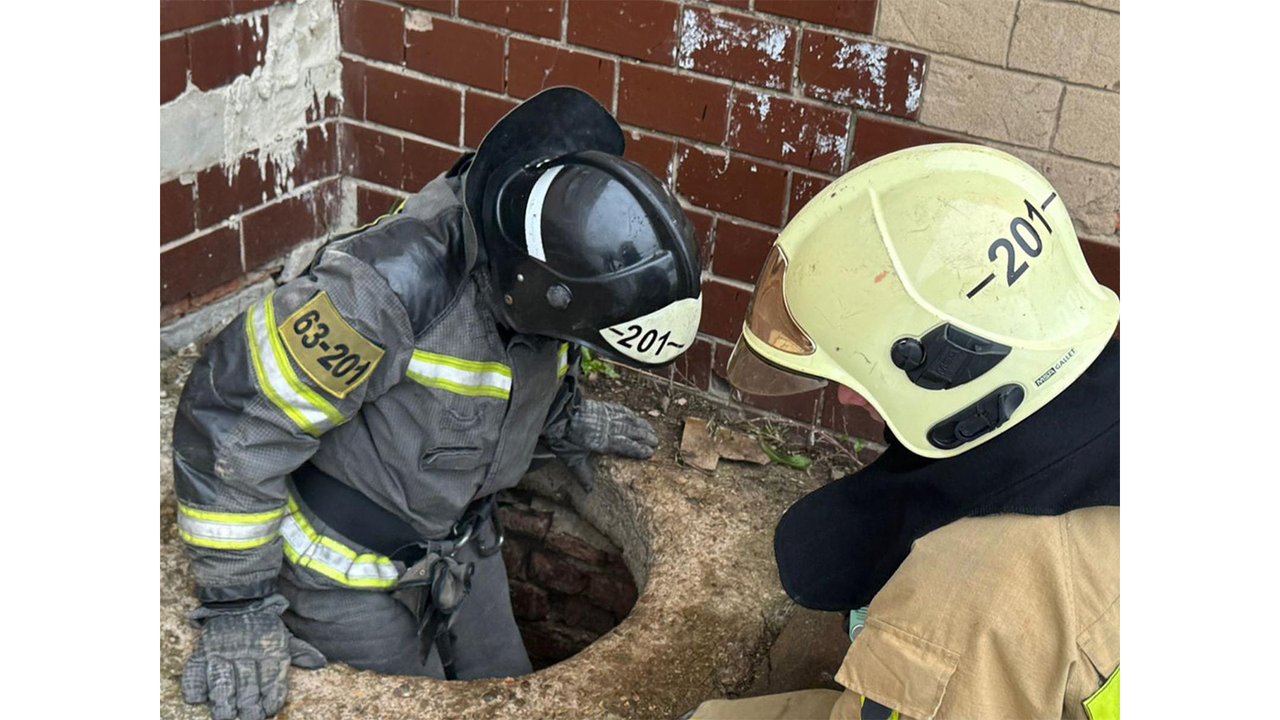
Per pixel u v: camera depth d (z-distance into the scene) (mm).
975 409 1558
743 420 2988
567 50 2852
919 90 2537
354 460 2090
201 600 2127
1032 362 1547
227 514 1980
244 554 2023
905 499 1704
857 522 1832
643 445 2795
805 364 1644
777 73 2654
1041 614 1485
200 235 2922
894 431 1615
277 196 3107
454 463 2072
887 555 1727
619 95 2842
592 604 3023
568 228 1796
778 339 1679
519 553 3025
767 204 2791
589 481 2785
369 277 1870
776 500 2738
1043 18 2355
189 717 2027
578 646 3084
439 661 2467
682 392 3064
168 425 2701
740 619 2402
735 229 2852
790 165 2732
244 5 2803
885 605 1589
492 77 2969
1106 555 1493
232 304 3092
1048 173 2484
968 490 1583
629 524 2746
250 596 2086
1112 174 2420
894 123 2596
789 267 1683
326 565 2137
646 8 2721
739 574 2514
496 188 1896
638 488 2719
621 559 2924
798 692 2045
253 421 1902
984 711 1502
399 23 3016
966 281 1544
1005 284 1543
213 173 2895
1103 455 1530
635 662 2273
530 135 1924
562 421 2572
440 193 2023
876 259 1588
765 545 2600
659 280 1796
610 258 1787
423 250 1920
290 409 1890
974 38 2436
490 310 1966
